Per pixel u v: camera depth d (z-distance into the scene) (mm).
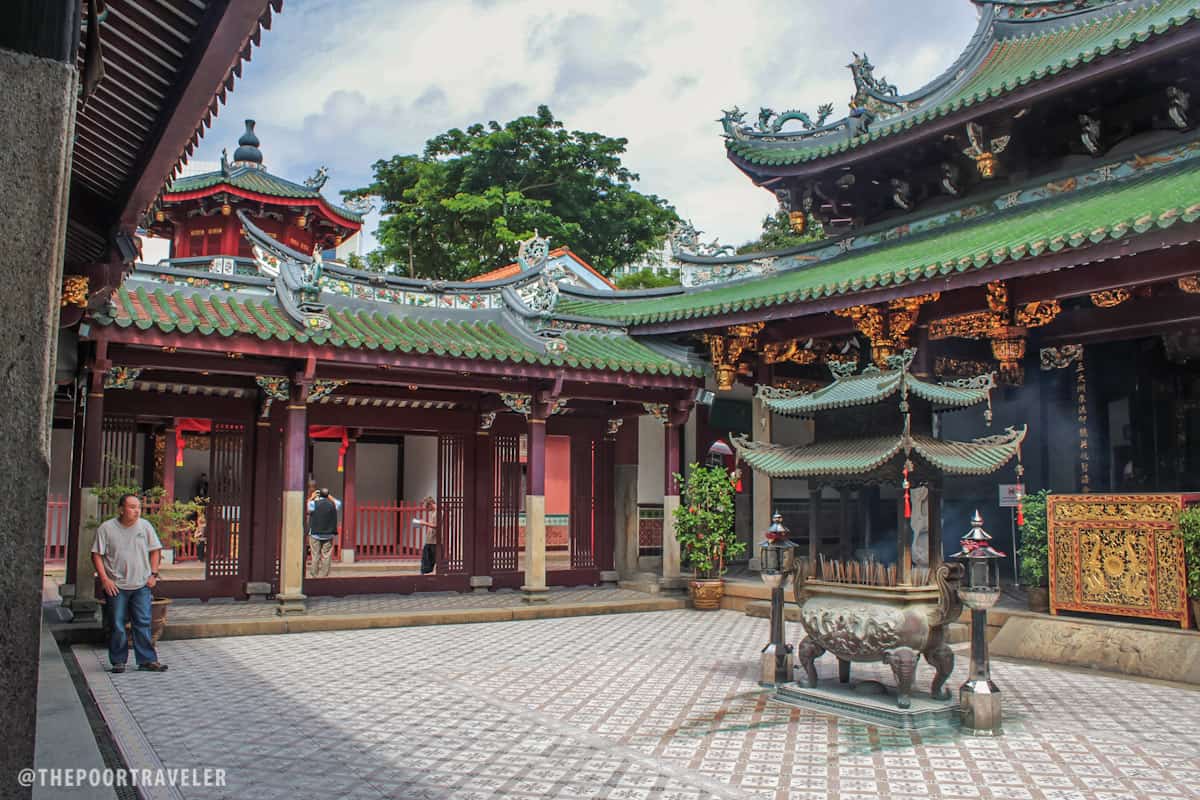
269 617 14078
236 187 25750
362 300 16547
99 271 10602
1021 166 17141
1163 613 11039
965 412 18359
